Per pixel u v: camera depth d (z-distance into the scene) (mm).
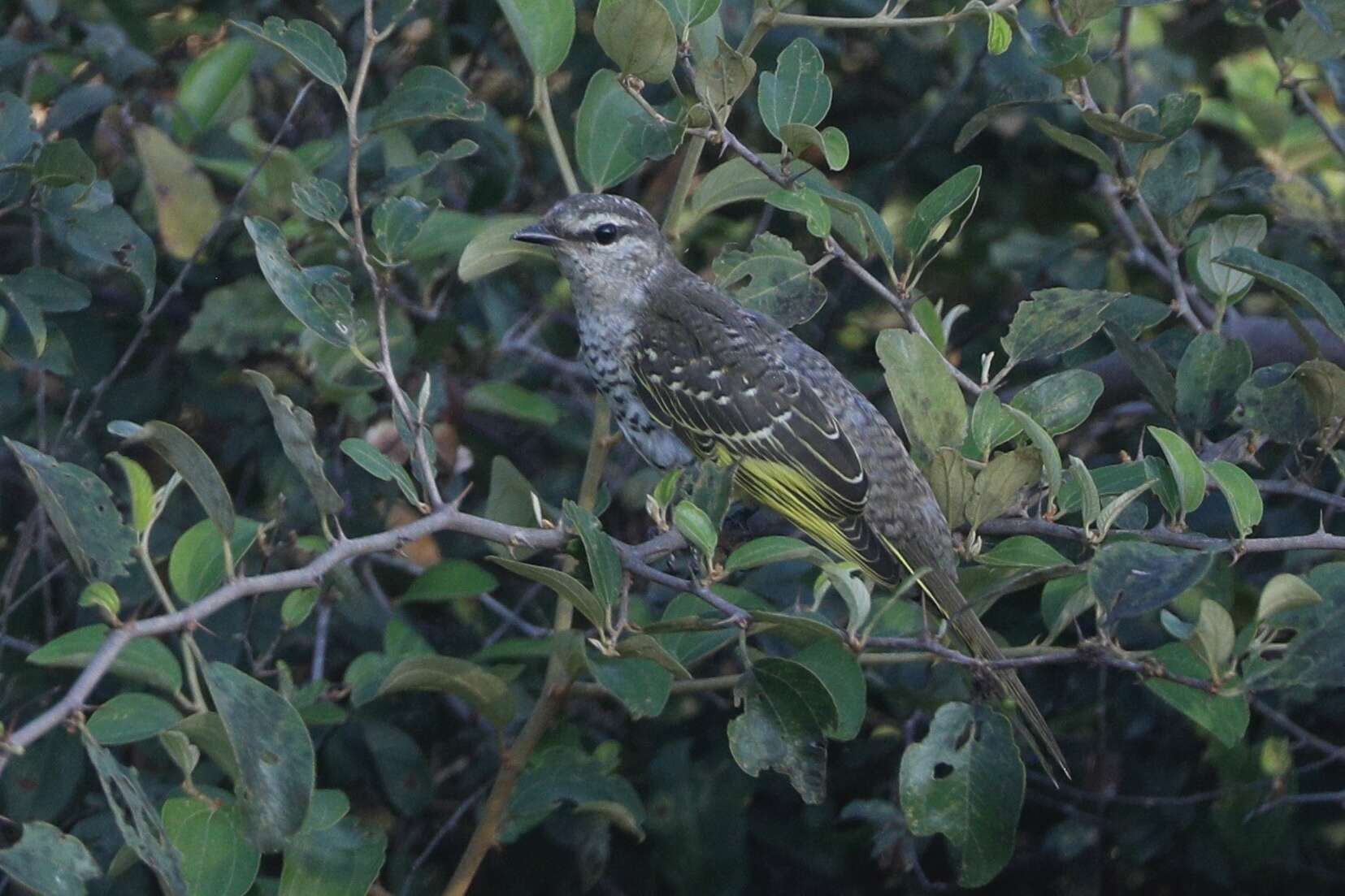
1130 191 9555
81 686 5840
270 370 11289
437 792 11492
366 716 10688
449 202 12625
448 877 11336
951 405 8227
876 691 10992
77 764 9922
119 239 8969
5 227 11516
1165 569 6988
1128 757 11531
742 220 13383
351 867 7965
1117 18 12750
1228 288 9055
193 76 11422
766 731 7359
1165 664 7719
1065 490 8469
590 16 12508
